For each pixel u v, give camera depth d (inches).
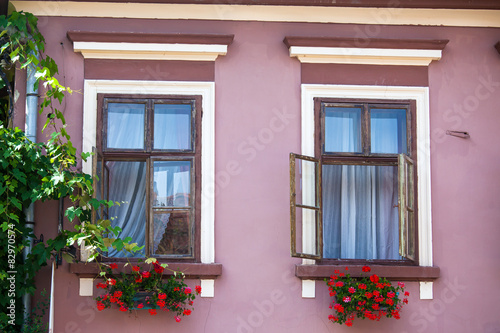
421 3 316.8
